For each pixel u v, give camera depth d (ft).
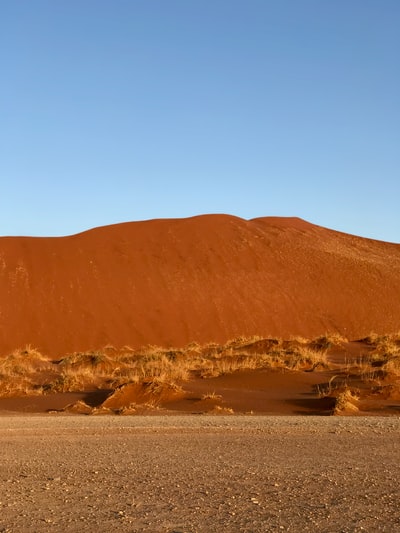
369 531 24.49
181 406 74.33
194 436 50.03
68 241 280.10
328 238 337.11
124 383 81.30
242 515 27.12
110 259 269.64
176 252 282.15
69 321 235.61
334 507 28.09
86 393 85.97
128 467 38.40
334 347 122.72
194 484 33.40
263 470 36.60
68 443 48.08
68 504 29.76
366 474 35.09
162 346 232.32
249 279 272.72
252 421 58.03
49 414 71.82
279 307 259.60
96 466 38.93
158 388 79.10
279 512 27.50
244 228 314.55
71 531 25.30
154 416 65.41
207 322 246.06
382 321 262.47
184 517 27.04
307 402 72.90
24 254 264.52
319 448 43.86
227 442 46.96
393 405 70.28
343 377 87.10
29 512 28.37
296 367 99.09
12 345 223.30
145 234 292.61
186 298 255.50
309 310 261.44
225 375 93.20
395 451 42.42
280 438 48.37
